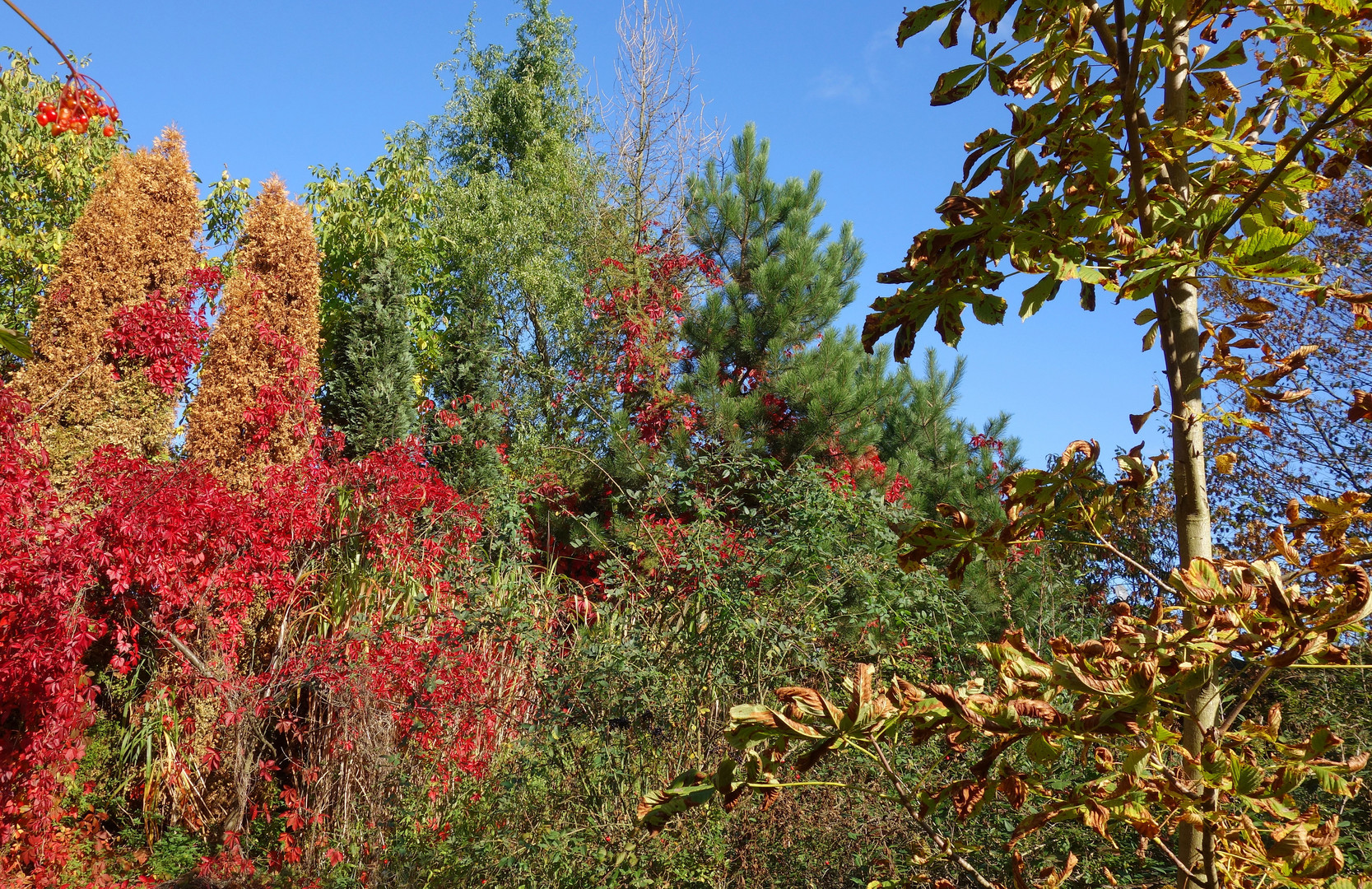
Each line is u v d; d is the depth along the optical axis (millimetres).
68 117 3029
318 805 6051
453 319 14383
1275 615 1097
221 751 6445
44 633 5289
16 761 5301
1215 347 1457
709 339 10312
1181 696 1239
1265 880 1198
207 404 8492
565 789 4184
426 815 5324
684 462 9031
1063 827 3264
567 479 9828
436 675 5703
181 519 5938
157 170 8812
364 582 7051
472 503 7691
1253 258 1254
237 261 9180
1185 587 1163
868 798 3771
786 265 10406
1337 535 1186
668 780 4094
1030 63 1460
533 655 5203
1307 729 3514
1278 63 1419
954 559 1548
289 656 6590
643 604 5109
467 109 17375
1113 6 1445
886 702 1134
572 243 15125
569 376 13578
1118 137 1447
